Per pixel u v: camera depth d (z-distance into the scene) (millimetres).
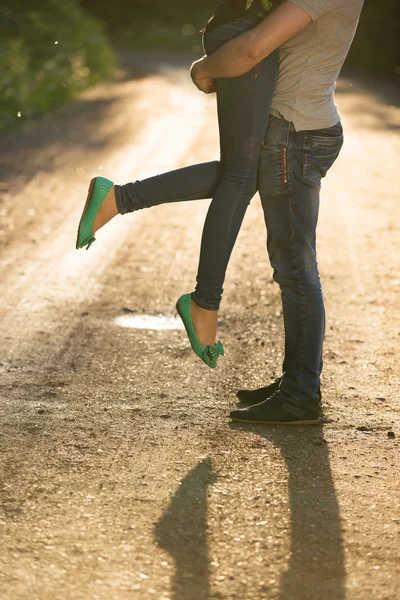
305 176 8109
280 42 7527
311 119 7996
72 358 10773
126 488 7250
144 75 61688
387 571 6094
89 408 9102
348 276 15203
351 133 35750
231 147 7965
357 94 53531
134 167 25844
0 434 8344
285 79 7938
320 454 8047
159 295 13867
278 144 8016
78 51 54812
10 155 27594
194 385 9906
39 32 52156
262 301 13734
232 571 6066
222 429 8594
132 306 13227
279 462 7840
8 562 6090
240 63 7570
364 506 7039
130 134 33094
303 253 8391
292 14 7480
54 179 23656
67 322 12281
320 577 6016
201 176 8117
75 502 6980
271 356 11047
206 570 6070
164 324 12391
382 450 8180
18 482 7309
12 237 17359
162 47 97938
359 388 9914
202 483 7375
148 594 5766
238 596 5773
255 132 7895
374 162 28312
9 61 41500
